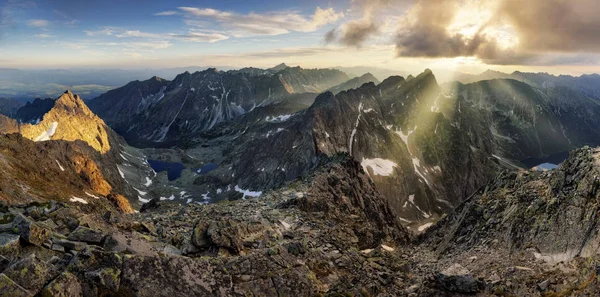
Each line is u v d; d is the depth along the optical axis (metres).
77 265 18.16
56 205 25.86
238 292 22.50
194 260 22.17
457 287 29.23
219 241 28.92
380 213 79.94
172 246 28.23
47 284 16.08
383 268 37.91
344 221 58.41
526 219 43.56
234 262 26.00
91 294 17.30
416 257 50.94
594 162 40.31
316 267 32.22
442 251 53.78
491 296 28.20
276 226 41.78
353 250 41.81
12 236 18.31
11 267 15.70
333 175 80.81
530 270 32.94
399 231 79.06
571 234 34.81
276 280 25.64
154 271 19.73
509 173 63.03
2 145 147.25
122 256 19.58
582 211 35.91
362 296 28.58
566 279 27.70
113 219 30.33
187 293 20.03
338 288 28.25
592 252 29.80
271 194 62.78
